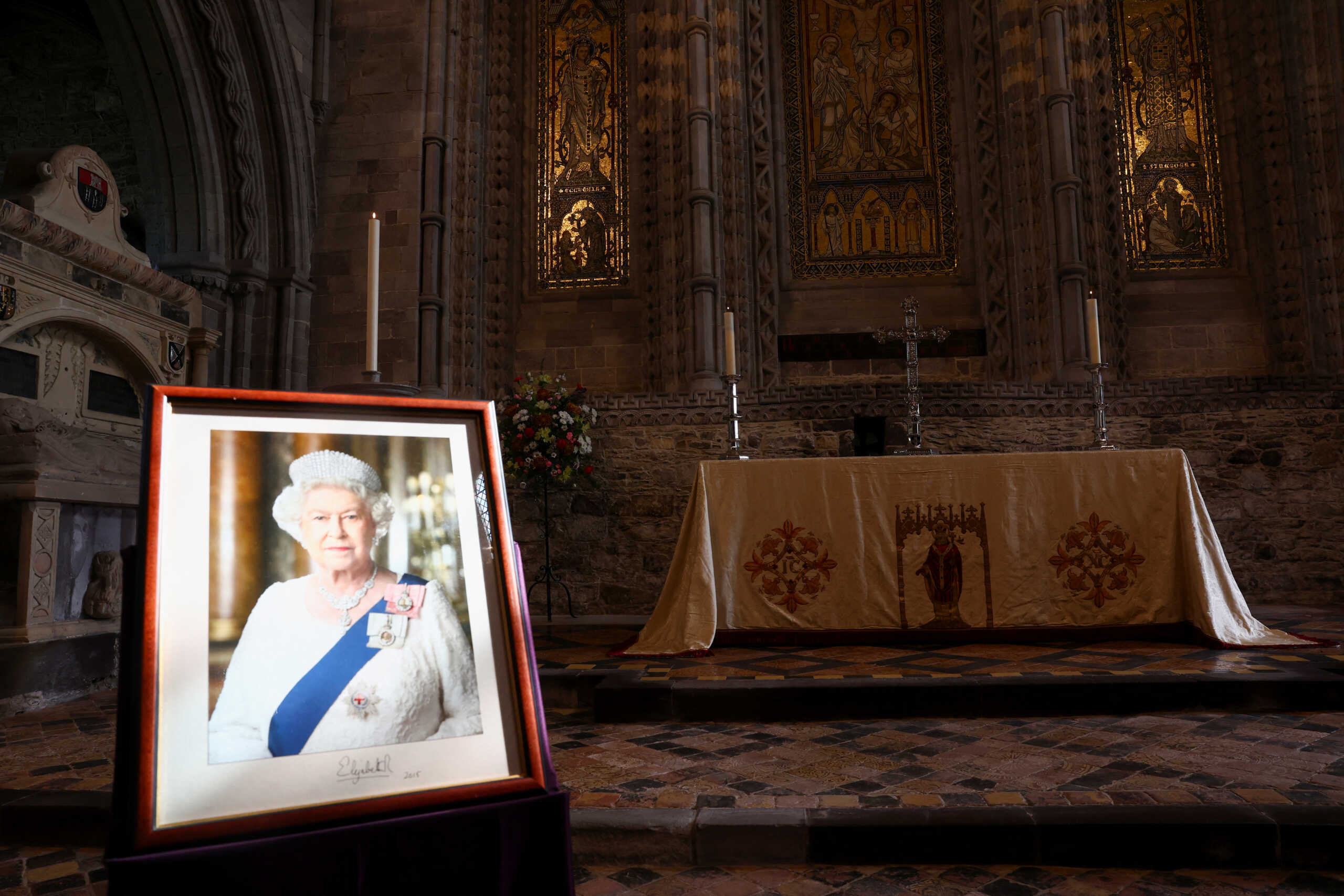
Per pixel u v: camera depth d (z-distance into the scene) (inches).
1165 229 352.2
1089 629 177.2
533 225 371.9
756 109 359.6
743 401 287.3
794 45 375.2
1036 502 180.5
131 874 45.2
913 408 209.8
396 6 355.3
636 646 179.9
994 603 178.2
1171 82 359.6
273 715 51.7
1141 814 90.6
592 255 368.2
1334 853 86.7
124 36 290.8
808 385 338.6
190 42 297.1
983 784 102.7
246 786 49.5
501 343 351.9
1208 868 88.0
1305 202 328.8
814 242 363.6
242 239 314.7
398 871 51.7
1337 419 275.0
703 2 351.3
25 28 353.4
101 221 221.8
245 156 313.0
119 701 48.6
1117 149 355.3
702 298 332.8
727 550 184.5
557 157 375.2
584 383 354.6
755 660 166.1
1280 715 132.0
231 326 312.3
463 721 56.5
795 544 183.5
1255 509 273.7
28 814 100.3
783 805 97.3
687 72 349.1
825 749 120.6
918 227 362.6
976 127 356.5
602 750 123.1
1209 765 108.0
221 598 52.7
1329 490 272.2
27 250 195.2
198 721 49.8
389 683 55.5
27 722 147.8
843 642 180.1
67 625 168.7
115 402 227.8
